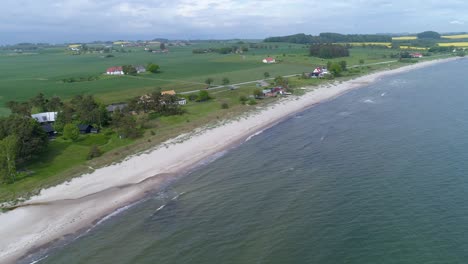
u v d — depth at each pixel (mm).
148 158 75812
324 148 78500
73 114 100625
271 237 46406
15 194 60875
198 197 58906
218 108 117750
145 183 64500
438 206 51031
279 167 69438
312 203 54344
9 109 122500
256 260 42219
